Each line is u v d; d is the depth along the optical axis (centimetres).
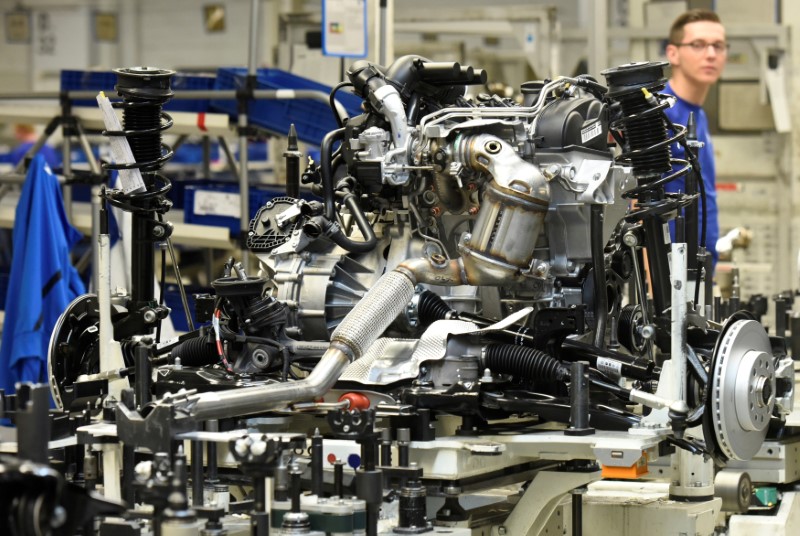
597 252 496
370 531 404
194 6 1284
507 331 501
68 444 461
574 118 510
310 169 559
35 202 763
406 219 534
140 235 532
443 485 462
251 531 388
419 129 517
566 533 533
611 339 538
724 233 1184
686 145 529
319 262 534
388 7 894
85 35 1309
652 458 484
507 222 489
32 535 322
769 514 609
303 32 1170
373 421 411
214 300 532
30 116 969
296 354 515
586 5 1176
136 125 520
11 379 756
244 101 864
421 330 523
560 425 514
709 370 465
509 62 1190
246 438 385
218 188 905
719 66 934
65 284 773
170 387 498
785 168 1165
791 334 799
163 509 371
